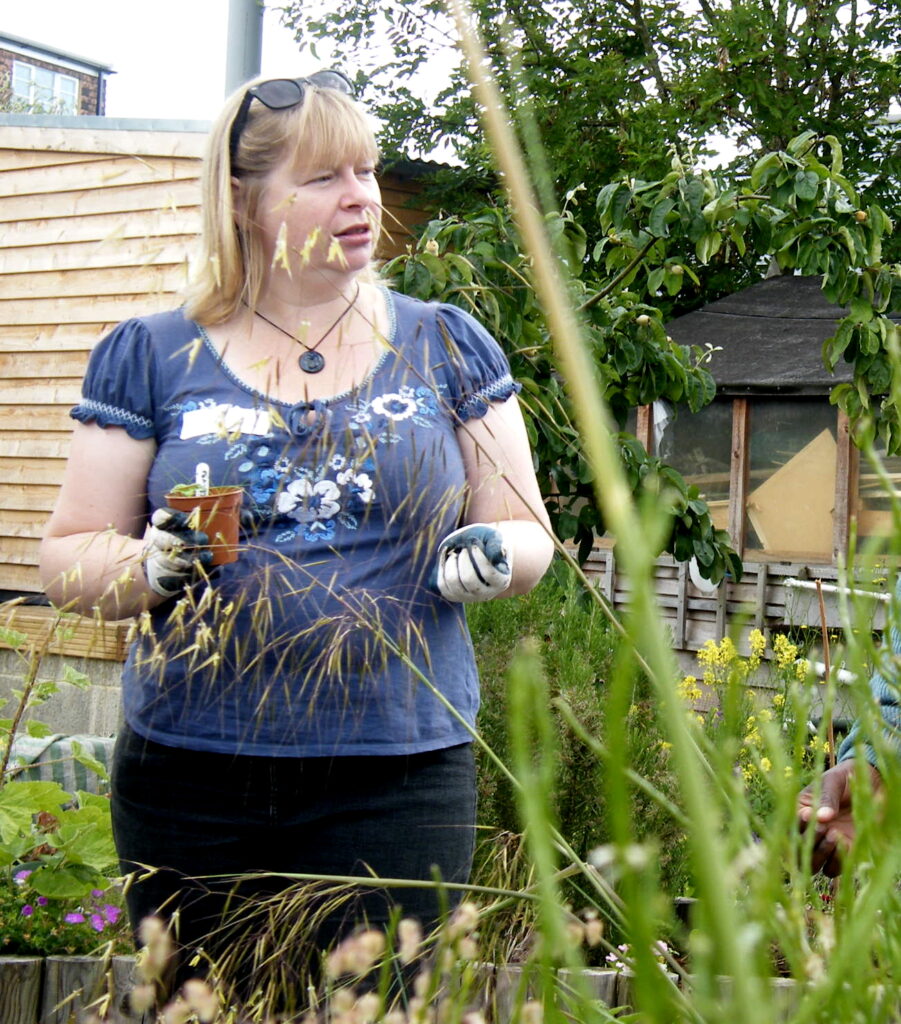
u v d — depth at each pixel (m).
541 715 0.51
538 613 4.20
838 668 0.75
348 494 1.92
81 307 8.10
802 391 11.85
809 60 16.48
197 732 1.91
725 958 0.37
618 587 12.06
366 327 2.08
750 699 3.26
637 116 16.19
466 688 2.04
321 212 1.98
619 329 5.36
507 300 4.40
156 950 0.94
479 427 2.09
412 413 2.00
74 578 1.84
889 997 0.63
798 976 0.65
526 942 1.35
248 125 2.00
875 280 5.59
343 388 2.03
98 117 7.85
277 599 1.85
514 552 2.00
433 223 4.77
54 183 8.15
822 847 1.60
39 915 3.36
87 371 2.17
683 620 12.60
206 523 1.83
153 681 1.93
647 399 5.52
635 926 0.40
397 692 1.91
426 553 1.94
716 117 16.36
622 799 0.40
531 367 4.42
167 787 1.95
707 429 12.63
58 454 8.30
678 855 3.61
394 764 1.94
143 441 2.11
